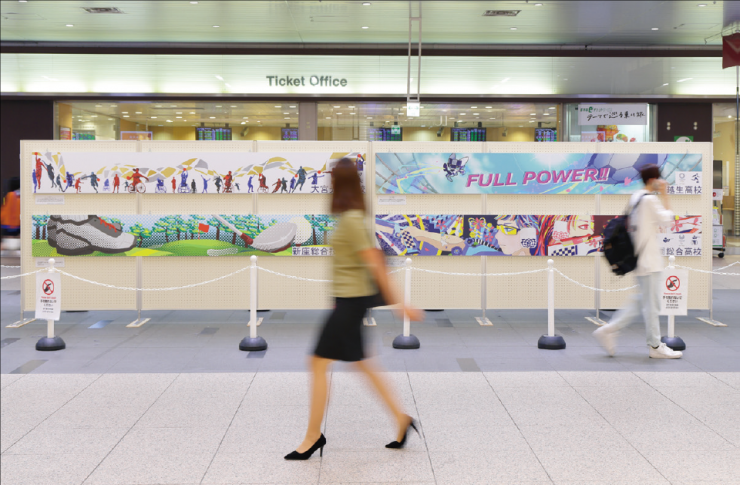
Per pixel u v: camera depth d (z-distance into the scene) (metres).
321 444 4.32
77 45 15.60
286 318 9.38
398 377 6.19
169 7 12.55
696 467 4.11
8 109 15.98
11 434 4.73
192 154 8.77
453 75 15.71
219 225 8.85
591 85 15.82
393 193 8.90
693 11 12.68
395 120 15.83
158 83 15.70
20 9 12.80
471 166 8.86
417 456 4.31
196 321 9.16
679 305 7.28
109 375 6.32
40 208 8.94
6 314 9.59
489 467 4.12
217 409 5.27
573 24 13.77
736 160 16.20
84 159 8.79
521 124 15.90
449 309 9.81
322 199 8.91
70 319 9.31
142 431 4.78
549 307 7.53
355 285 4.18
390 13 13.00
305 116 15.83
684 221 8.97
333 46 15.62
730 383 5.96
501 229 8.89
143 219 8.84
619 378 6.14
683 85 15.85
